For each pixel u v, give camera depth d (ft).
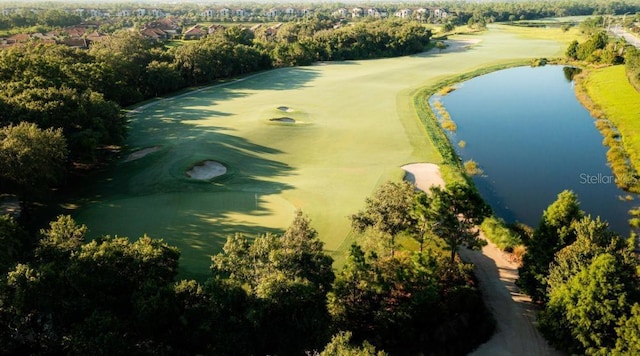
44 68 246.27
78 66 276.62
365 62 485.97
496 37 648.79
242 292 92.07
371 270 107.34
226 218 159.33
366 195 177.78
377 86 362.94
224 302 90.63
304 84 374.43
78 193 182.91
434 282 109.50
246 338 88.53
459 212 122.83
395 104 308.81
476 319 114.01
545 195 188.44
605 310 94.53
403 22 625.41
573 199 117.29
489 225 155.94
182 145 222.07
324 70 437.58
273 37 638.53
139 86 343.67
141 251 100.22
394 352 104.58
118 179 192.54
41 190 167.73
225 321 90.12
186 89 362.74
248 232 150.20
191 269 128.88
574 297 98.78
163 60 373.61
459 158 225.56
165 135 242.99
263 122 261.44
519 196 187.52
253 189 183.01
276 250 100.27
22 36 519.19
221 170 200.34
